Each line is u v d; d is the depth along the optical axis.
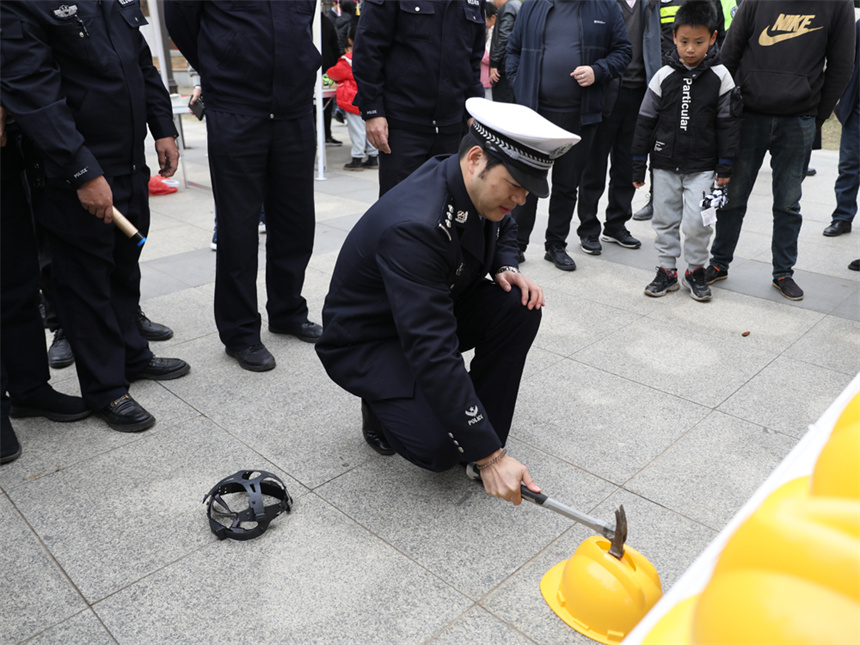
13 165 2.50
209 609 1.84
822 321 3.79
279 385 3.07
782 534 0.45
